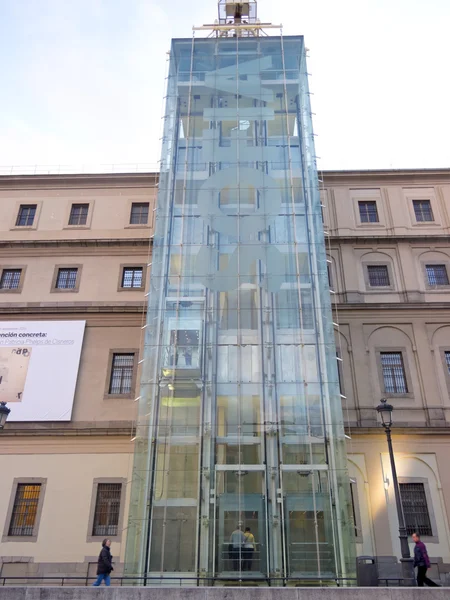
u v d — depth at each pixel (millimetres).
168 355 21281
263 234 23562
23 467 23391
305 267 23016
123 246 28484
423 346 25500
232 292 22453
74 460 23469
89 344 25953
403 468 23094
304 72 27703
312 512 18453
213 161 25375
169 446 19688
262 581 17500
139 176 30469
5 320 26578
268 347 21234
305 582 17469
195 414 20219
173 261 23281
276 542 18000
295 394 20391
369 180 30219
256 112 26688
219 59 28172
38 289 27500
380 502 22406
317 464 19172
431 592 13094
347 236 28281
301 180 24969
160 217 24188
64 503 22625
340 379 24875
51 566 21422
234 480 19000
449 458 23203
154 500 18812
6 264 28328
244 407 20250
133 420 24109
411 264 27719
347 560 17625
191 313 22000
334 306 26375
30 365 25406
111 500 22750
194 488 19000
